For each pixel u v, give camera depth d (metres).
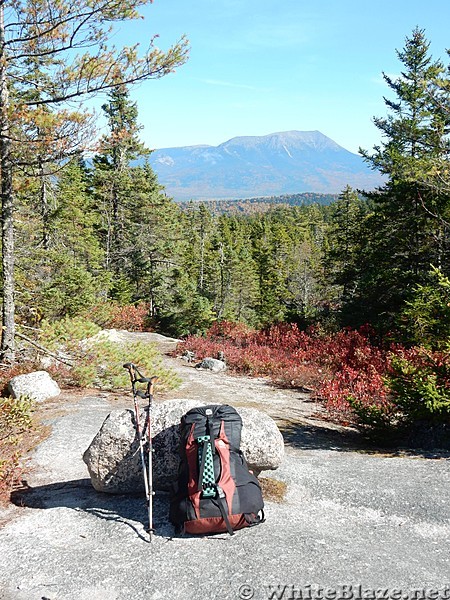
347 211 45.59
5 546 4.59
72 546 4.58
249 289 54.25
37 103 11.02
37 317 16.27
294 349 18.22
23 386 10.50
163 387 12.49
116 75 10.70
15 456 6.34
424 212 17.75
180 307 33.75
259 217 125.50
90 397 11.08
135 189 42.75
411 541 4.74
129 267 39.53
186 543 4.59
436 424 8.66
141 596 3.81
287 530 4.88
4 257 11.61
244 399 12.64
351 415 10.59
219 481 4.64
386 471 6.76
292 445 8.73
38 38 10.48
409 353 11.02
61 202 28.39
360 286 20.19
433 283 16.66
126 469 5.55
